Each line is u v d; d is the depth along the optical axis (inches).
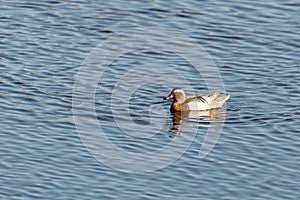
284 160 924.6
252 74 1175.0
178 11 1368.1
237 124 1026.1
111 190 854.5
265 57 1227.9
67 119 1020.5
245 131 1003.9
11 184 858.1
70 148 943.7
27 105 1055.0
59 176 879.1
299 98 1098.1
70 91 1104.8
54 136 971.9
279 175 890.7
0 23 1316.4
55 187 855.7
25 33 1283.2
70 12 1362.0
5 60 1190.9
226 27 1318.9
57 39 1267.2
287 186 869.2
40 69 1167.6
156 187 864.3
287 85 1138.7
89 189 854.5
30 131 981.2
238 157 932.6
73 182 867.4
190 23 1331.2
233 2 1395.2
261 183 874.8
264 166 910.4
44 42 1254.9
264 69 1189.1
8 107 1045.8
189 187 864.9
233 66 1200.2
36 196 837.8
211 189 861.2
